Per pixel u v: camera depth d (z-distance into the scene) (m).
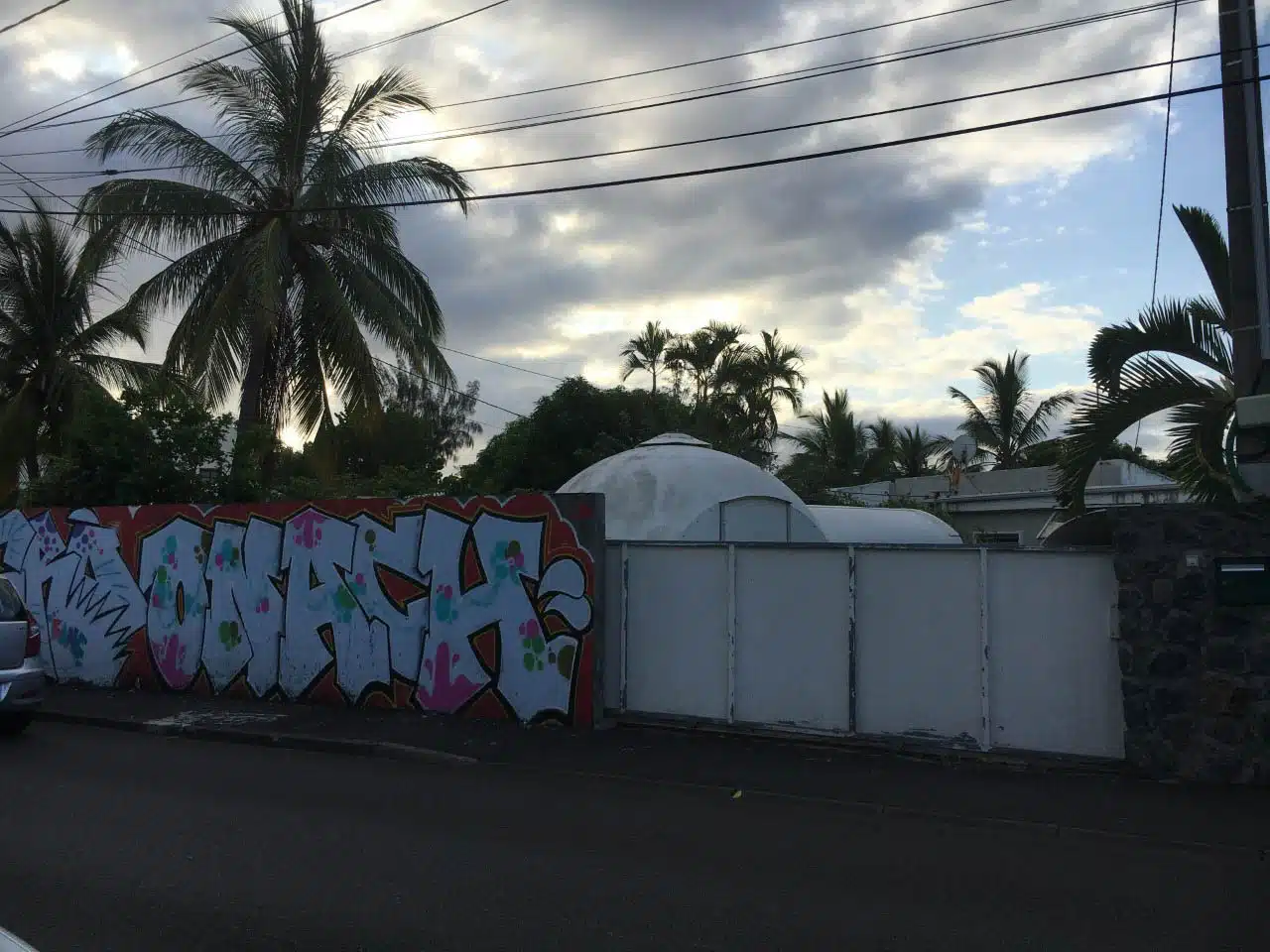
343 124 20.00
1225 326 10.52
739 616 10.91
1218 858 6.88
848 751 10.13
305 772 9.45
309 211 18.36
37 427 22.70
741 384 35.31
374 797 8.35
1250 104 9.77
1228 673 8.79
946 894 5.98
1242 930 5.45
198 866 6.31
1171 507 9.02
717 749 10.22
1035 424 41.97
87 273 20.59
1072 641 9.54
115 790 8.47
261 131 19.81
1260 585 8.72
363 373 19.88
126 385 23.39
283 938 5.12
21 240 22.61
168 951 4.95
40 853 6.54
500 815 7.77
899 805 8.12
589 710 11.15
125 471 16.97
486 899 5.74
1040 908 5.75
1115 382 10.73
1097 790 8.56
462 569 12.04
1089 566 9.52
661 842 7.04
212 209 19.22
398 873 6.21
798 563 10.66
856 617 10.34
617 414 29.89
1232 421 9.20
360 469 42.91
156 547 14.54
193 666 14.02
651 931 5.28
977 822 7.72
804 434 45.09
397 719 11.80
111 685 14.77
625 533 15.39
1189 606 8.93
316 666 13.01
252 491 17.52
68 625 15.38
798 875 6.32
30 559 15.98
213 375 18.62
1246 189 9.76
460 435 49.25
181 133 19.41
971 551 9.93
